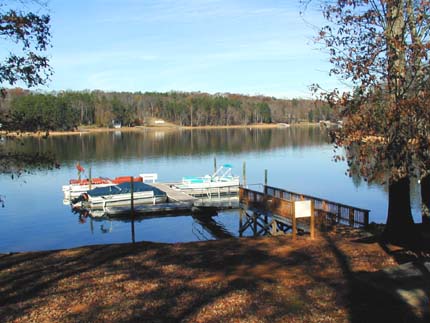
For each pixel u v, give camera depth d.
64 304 7.64
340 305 7.23
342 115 9.56
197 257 10.70
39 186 36.62
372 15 9.62
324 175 40.84
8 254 11.47
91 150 65.62
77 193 31.94
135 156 58.81
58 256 11.10
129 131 115.81
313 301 7.47
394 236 11.24
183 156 58.84
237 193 34.28
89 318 7.01
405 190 11.14
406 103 8.47
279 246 11.71
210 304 7.44
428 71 8.91
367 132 9.16
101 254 11.21
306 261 10.09
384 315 6.68
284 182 37.09
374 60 9.30
